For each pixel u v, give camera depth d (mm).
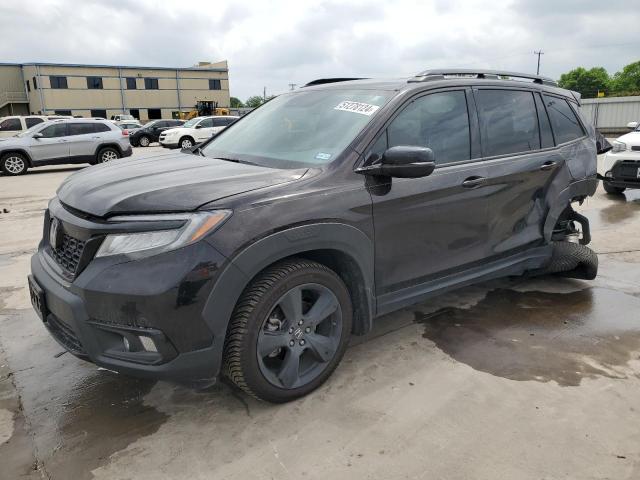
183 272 2293
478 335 3643
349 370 3154
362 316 3059
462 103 3576
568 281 4746
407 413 2729
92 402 2895
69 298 2443
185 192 2516
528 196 3941
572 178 4289
